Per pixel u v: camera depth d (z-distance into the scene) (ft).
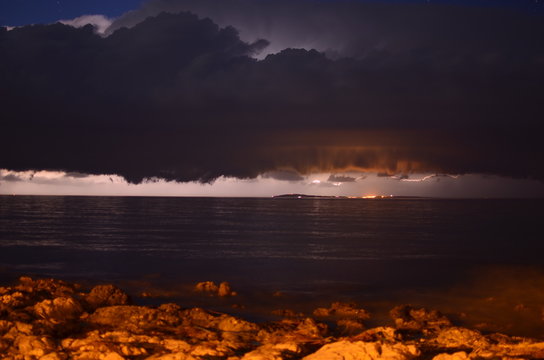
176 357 34.58
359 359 32.01
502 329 53.36
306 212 431.43
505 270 98.94
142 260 110.63
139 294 70.08
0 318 46.88
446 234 199.21
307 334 46.68
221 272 94.48
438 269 100.07
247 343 42.32
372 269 100.07
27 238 161.58
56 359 34.04
